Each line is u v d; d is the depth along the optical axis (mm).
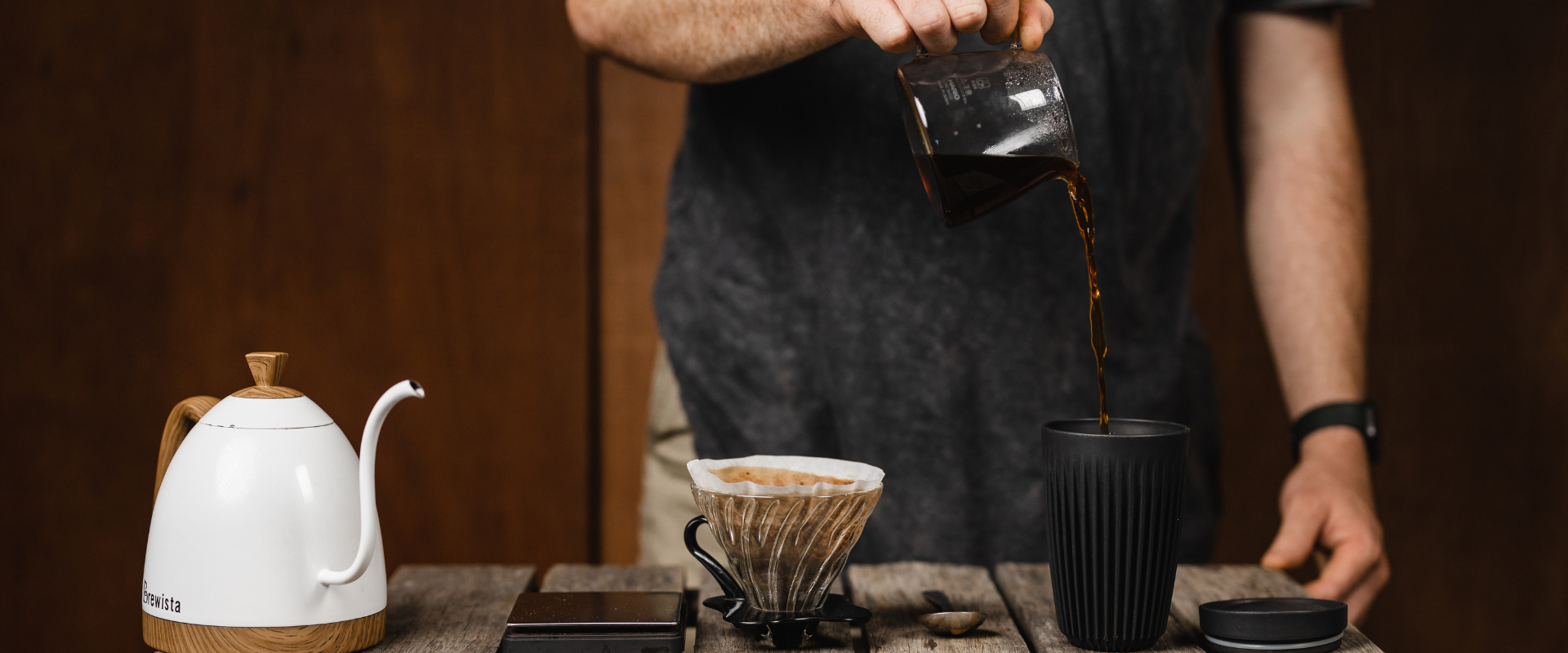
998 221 1124
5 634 1999
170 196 1986
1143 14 1142
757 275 1189
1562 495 2057
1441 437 2074
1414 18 2020
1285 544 1068
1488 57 2016
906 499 1169
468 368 2041
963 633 784
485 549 2064
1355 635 797
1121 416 1188
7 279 1971
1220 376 2053
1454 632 2092
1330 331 1240
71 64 1956
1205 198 2031
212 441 704
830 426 1195
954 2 713
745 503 699
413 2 1995
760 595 744
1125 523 700
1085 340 1161
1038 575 960
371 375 2031
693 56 1006
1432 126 2031
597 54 1152
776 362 1182
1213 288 2043
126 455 2010
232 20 1974
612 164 2072
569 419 2062
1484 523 2078
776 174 1163
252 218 2000
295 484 695
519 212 2027
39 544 2002
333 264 2014
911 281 1132
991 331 1139
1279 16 1320
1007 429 1158
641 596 807
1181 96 1169
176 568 691
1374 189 2047
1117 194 1143
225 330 2006
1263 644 731
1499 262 2041
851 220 1134
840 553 731
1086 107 1111
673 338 1251
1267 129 1326
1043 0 791
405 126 2008
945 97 729
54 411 1993
